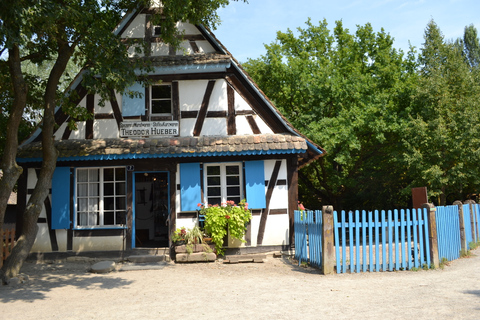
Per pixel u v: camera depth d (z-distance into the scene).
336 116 18.48
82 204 11.29
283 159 11.45
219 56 11.29
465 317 5.01
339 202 22.75
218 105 11.63
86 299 6.85
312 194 24.52
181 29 11.80
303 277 8.27
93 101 11.58
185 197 11.16
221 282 8.07
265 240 11.18
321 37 21.59
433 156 16.25
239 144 11.02
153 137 11.46
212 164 11.47
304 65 19.31
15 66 8.48
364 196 23.00
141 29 11.78
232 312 5.67
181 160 11.33
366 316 5.22
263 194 11.23
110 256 10.99
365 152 20.30
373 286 7.14
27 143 11.36
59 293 7.38
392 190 22.30
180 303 6.34
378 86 19.02
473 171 15.88
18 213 11.16
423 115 17.00
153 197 14.65
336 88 18.00
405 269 8.70
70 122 10.86
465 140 15.84
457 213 10.40
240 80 11.73
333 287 7.15
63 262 10.91
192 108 11.62
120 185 11.38
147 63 10.80
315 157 12.26
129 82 9.47
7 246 9.54
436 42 18.73
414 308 5.54
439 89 16.62
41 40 9.80
